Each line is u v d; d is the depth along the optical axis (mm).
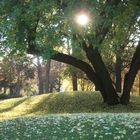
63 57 30156
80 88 75812
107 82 31484
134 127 15070
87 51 29859
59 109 34188
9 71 73938
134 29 22219
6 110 36688
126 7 16953
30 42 21438
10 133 16219
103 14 16391
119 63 46281
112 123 16656
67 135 14312
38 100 37969
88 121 18031
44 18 20359
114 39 25000
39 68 56875
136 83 66250
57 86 82125
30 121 20297
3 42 20969
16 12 18234
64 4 17172
